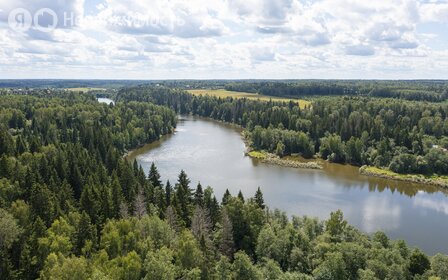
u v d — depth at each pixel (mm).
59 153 119250
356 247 76000
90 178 106188
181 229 86562
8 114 184375
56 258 60469
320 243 79812
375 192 144875
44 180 105188
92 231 76500
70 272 56062
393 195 142125
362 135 199875
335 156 193125
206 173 161000
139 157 184000
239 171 166500
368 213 122500
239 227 90438
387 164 177875
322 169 177750
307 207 125250
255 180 153875
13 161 108875
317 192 141750
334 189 146500
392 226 112875
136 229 74375
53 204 84500
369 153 188375
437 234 108188
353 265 73375
